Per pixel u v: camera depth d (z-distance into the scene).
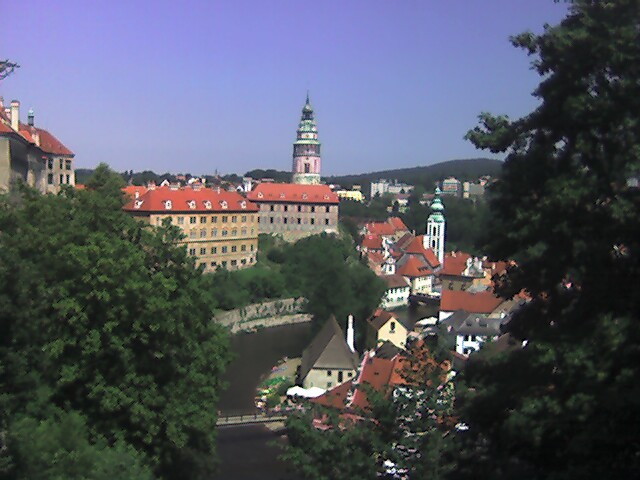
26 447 25.58
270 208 188.00
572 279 19.28
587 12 17.25
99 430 30.80
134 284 31.02
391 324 97.38
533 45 18.75
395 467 21.20
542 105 18.84
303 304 121.44
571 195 17.23
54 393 30.69
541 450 17.66
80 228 35.22
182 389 33.69
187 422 32.88
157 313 32.09
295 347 109.06
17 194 65.69
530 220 18.41
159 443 32.84
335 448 21.69
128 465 27.33
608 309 17.12
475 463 19.20
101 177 63.66
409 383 23.23
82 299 31.20
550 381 17.69
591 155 17.78
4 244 34.22
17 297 30.95
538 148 18.72
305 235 186.62
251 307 126.50
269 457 56.91
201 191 144.62
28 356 31.12
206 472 37.88
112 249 31.89
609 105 16.97
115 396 30.34
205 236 141.88
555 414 16.34
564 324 17.86
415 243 181.25
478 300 103.06
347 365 79.25
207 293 38.66
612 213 16.80
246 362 98.38
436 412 21.84
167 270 37.34
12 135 74.75
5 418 27.92
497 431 18.70
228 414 69.50
